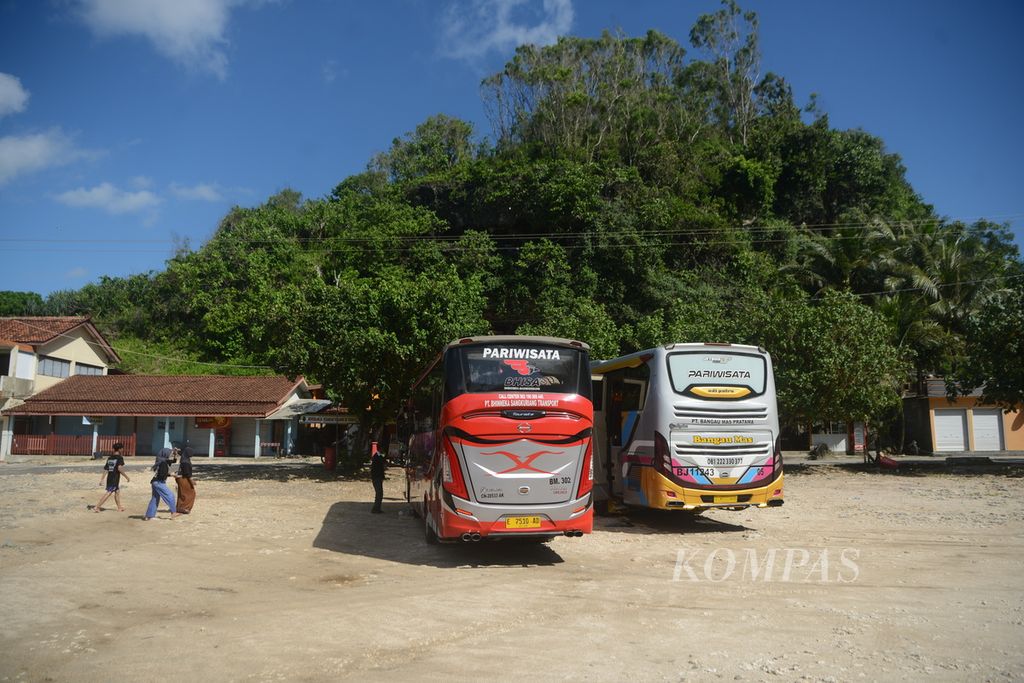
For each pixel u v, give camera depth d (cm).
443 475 1095
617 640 661
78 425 4191
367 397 2633
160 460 1541
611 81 6388
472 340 1132
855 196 6131
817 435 4272
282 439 4366
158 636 686
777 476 1383
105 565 1042
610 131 6069
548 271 4572
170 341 5638
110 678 567
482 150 6800
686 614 757
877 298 3919
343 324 2445
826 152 6084
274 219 5981
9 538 1258
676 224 5031
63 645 657
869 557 1073
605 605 805
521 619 745
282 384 4325
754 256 5094
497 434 1089
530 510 1080
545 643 653
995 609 759
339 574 1005
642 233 4762
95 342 4772
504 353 1127
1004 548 1134
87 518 1507
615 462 1562
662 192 5316
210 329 5300
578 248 4762
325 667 589
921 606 775
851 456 3853
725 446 1362
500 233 5400
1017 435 3841
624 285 4722
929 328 3666
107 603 823
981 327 2656
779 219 5947
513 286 4775
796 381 2514
